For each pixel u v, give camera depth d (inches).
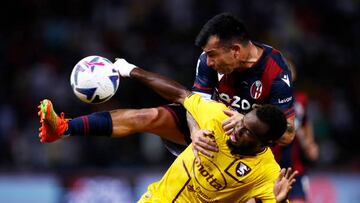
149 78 836.0
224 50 813.2
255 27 2055.9
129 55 1909.4
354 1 2251.5
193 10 2052.2
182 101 826.8
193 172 804.0
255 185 796.0
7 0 2001.7
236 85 853.8
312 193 1600.6
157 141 1701.5
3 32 1962.4
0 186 1523.1
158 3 2047.2
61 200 1514.5
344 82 2018.9
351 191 1617.9
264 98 848.9
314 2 2190.0
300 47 2063.2
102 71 820.0
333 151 1801.2
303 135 1198.3
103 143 1681.8
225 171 790.5
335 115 1894.7
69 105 1779.0
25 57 1895.9
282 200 732.0
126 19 2014.0
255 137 752.3
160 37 1985.7
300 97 1194.6
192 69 1882.4
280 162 1062.4
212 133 784.3
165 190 825.5
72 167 1609.3
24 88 1817.2
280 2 2148.1
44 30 1963.6
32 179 1524.4
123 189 1526.8
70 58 1898.4
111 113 850.1
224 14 819.4
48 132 815.1
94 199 1514.5
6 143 1701.5
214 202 810.8
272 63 844.6
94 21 1998.0
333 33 2170.3
